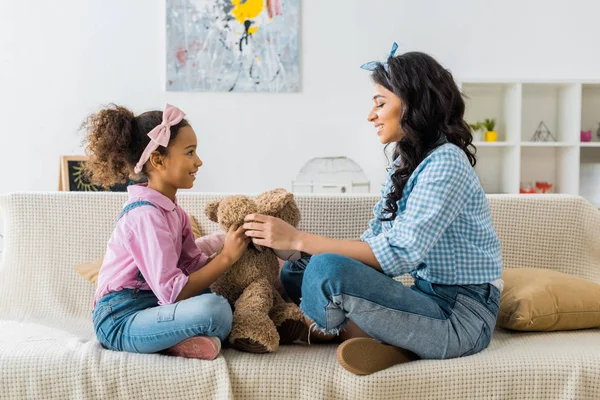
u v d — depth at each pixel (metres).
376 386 1.32
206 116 3.63
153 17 3.58
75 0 3.55
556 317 1.63
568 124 3.56
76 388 1.38
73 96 3.59
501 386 1.37
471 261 1.45
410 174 1.51
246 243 1.54
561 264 1.94
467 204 1.45
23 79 3.58
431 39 3.63
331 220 1.91
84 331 1.73
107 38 3.58
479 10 3.62
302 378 1.36
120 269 1.53
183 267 1.66
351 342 1.34
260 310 1.46
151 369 1.38
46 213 1.95
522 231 1.94
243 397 1.38
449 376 1.36
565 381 1.38
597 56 3.65
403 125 1.47
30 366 1.40
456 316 1.43
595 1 3.63
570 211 1.94
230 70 3.60
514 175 3.50
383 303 1.36
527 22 3.63
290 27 3.58
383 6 3.61
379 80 1.52
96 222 1.94
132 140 1.60
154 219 1.50
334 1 3.59
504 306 1.67
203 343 1.38
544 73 3.66
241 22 3.57
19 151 3.60
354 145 3.67
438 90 1.46
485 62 3.65
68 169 3.41
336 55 3.62
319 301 1.35
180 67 3.58
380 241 1.42
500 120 3.72
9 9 3.55
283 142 3.66
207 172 3.67
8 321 1.82
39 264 1.93
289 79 3.62
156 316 1.41
